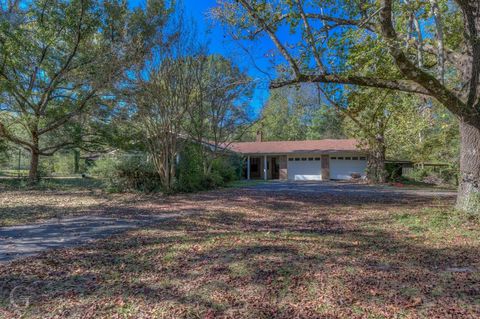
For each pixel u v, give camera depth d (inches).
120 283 157.6
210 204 446.9
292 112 1577.3
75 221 326.0
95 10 626.5
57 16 620.7
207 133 714.2
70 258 199.8
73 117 690.8
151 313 127.1
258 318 122.9
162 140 555.5
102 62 558.6
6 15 597.3
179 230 281.6
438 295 140.7
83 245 232.2
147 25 518.9
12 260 195.8
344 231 273.9
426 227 277.3
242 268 176.9
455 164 728.3
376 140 748.6
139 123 571.2
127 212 380.2
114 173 599.5
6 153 821.2
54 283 158.2
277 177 1123.3
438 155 793.6
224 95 653.3
